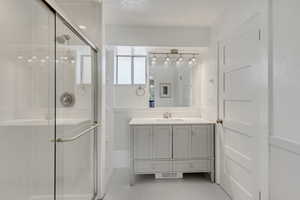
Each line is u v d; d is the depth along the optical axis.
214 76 3.28
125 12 2.95
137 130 3.24
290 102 1.62
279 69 1.75
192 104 4.04
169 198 2.74
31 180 1.39
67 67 1.90
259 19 2.04
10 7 1.20
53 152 1.65
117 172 3.72
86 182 2.42
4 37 1.16
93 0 2.67
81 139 2.25
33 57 1.40
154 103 4.04
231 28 2.68
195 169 3.30
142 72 4.10
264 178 1.95
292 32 1.60
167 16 3.09
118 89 4.08
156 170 3.26
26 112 1.34
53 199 1.64
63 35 1.80
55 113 1.68
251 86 2.21
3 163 1.15
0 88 1.13
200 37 3.54
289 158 1.63
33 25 1.39
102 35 2.79
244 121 2.37
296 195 1.56
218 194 2.85
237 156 2.54
